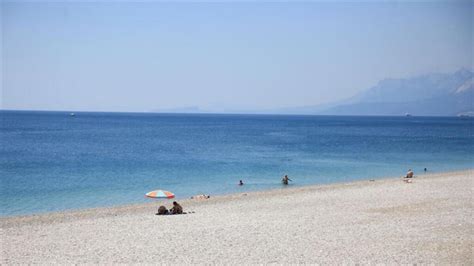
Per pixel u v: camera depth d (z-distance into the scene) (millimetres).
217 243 18094
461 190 32250
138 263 15617
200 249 17250
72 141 82812
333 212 24594
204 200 30156
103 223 22359
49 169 46188
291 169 48344
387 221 22031
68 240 18859
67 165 49531
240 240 18531
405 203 26984
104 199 31438
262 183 38938
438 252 16609
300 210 25438
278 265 15297
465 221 21859
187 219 23125
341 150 71500
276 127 167125
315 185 37312
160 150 68250
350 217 23141
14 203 29969
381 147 78125
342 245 17656
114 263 15648
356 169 48750
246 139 96500
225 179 41188
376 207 25875
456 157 62062
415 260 15688
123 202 30438
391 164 53438
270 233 19703
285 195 31578
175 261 15805
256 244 17891
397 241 18188
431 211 24422
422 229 20219
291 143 85500
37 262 15812
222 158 58312
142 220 23062
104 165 50062
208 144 81250
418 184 35812
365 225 21188
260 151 68562
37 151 63500
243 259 15977
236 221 22422
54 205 29406
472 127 180875
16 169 45812
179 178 41656
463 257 16000
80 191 34500
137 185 37500
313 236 19125
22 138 87875
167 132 121625
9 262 15820
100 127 142250
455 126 190875
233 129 146375
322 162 54844
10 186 36250
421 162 55844
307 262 15633
